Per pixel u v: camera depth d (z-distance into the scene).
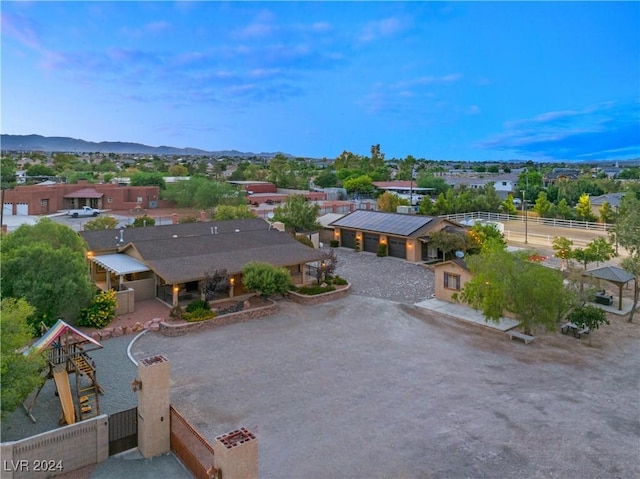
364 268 41.09
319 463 13.20
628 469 13.08
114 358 20.58
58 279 22.34
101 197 79.75
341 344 22.78
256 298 29.91
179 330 23.78
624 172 147.75
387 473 12.79
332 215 56.94
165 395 13.83
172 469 13.06
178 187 81.62
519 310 23.41
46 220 27.41
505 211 77.06
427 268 41.16
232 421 15.45
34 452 12.27
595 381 19.02
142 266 28.86
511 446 14.14
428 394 17.56
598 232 61.12
